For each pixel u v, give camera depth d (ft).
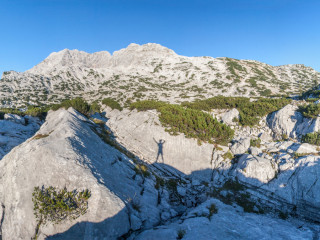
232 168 60.70
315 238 35.01
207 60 529.45
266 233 34.63
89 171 34.88
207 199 51.72
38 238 27.99
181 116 73.41
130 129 77.20
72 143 39.78
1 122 70.74
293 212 46.37
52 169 33.37
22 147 40.24
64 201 30.04
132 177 46.55
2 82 329.11
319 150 55.21
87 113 94.79
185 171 64.59
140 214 36.06
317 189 45.21
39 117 98.58
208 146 67.51
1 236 29.63
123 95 284.41
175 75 435.12
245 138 66.85
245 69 422.82
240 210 45.14
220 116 118.01
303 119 81.97
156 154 68.23
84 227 28.27
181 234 32.27
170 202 49.52
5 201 32.86
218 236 32.04
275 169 53.72
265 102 111.04
